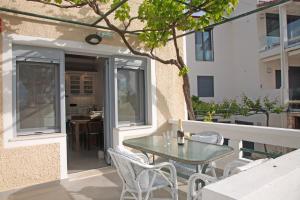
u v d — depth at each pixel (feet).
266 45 41.42
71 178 14.03
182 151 9.80
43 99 13.51
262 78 42.60
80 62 31.40
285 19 36.52
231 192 3.25
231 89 47.62
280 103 37.68
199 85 45.44
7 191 11.93
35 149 12.73
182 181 12.29
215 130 15.19
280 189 3.61
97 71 34.09
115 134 15.80
